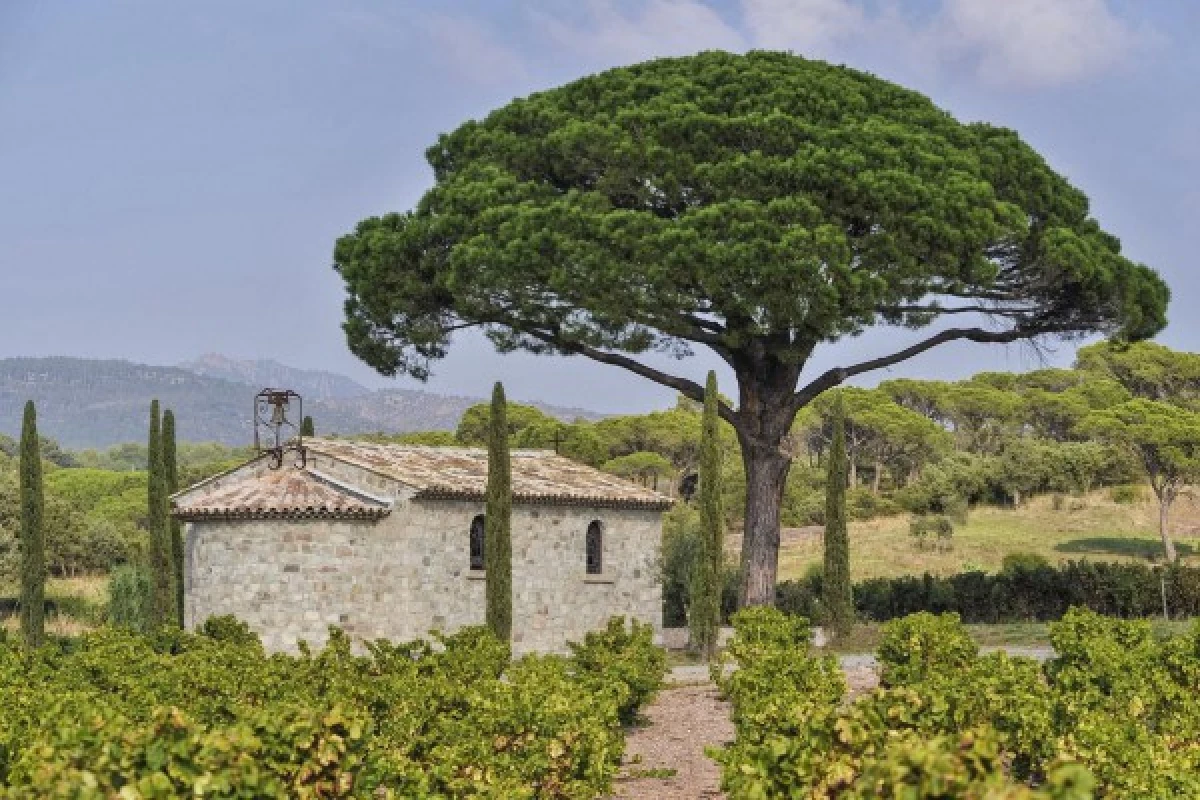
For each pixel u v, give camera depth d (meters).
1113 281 35.16
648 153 33.22
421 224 35.78
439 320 37.38
